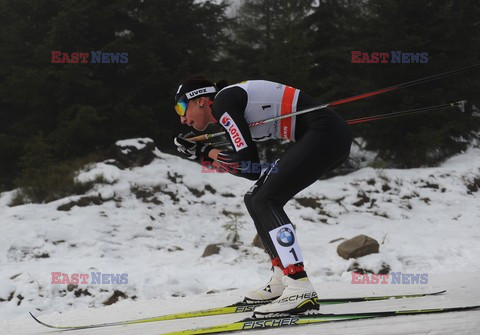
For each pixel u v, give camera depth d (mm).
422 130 20453
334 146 3865
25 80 18312
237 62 24875
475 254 10492
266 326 3531
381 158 21766
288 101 3947
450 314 3477
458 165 19797
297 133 3969
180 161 16812
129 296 8188
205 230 13258
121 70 20141
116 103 20078
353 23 23016
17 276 8805
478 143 24203
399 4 20312
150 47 20453
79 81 18141
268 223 3846
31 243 11039
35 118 19781
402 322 3334
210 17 22750
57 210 13227
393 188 17156
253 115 3932
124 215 13336
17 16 20156
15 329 5676
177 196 14852
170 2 21625
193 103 4176
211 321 4293
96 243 11359
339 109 22375
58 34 18016
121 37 19922
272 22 26141
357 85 22156
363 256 9805
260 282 8570
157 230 12812
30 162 16984
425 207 16625
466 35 21000
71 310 7391
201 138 4145
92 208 13398
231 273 9078
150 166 15773
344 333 3145
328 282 8125
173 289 8406
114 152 16047
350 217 15141
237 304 4586
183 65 20359
